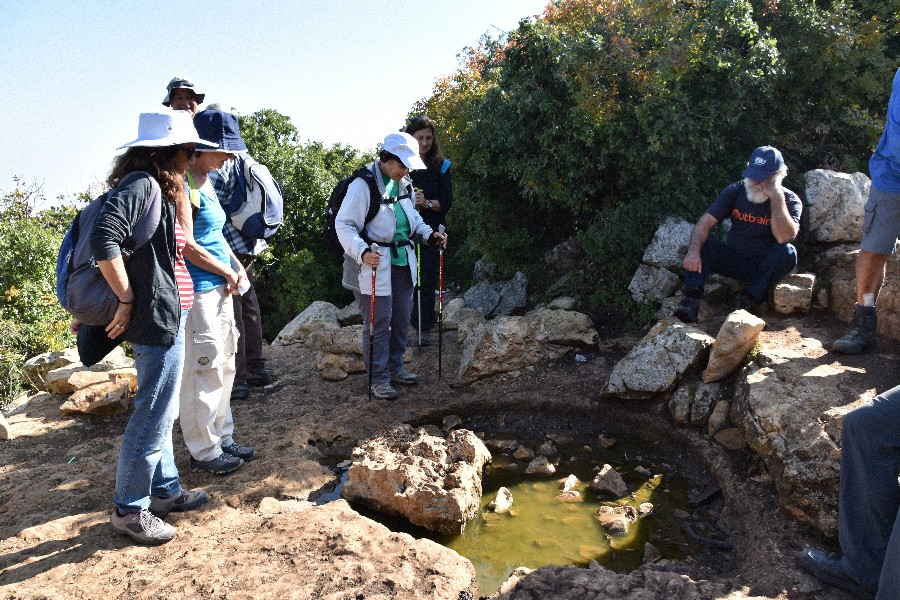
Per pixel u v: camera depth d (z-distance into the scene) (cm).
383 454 361
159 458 294
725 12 587
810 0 642
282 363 575
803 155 674
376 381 471
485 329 500
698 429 402
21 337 1187
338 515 314
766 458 336
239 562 274
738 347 400
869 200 375
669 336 442
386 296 454
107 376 487
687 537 319
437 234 489
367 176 433
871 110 687
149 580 261
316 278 1628
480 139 680
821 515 294
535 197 707
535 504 355
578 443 425
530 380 491
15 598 252
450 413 461
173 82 446
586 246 633
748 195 462
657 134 588
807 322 459
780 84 641
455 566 275
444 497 326
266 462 378
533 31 627
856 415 244
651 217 598
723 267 489
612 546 313
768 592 254
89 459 389
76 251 264
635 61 607
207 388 347
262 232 439
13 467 386
